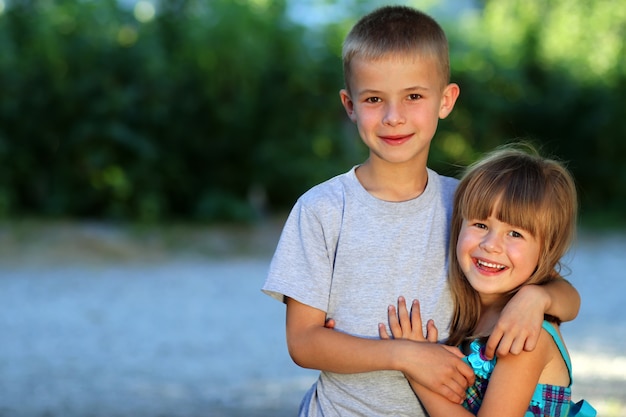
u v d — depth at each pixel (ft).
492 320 9.81
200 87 45.29
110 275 35.96
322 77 47.16
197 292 33.35
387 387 9.55
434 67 9.77
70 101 43.60
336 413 9.63
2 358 23.82
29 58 43.55
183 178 46.11
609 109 55.57
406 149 9.69
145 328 27.63
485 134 53.52
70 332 26.94
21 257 37.47
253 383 21.45
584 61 56.49
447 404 9.29
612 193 56.65
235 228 45.01
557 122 56.18
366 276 9.65
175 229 43.86
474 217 9.67
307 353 9.56
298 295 9.61
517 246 9.58
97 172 44.34
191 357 24.17
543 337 9.38
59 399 19.80
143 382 21.47
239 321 28.86
